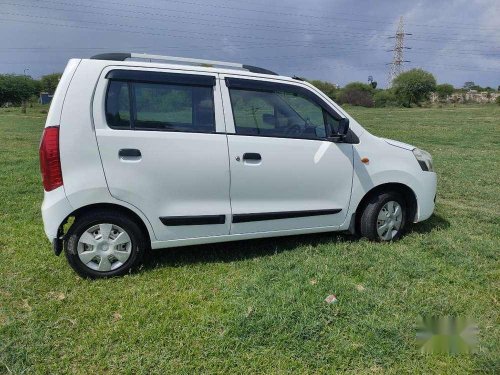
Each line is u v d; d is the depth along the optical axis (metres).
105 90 3.57
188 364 2.71
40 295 3.50
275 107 4.14
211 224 3.98
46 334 2.97
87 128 3.52
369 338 2.96
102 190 3.58
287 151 4.13
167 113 3.75
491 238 5.00
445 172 9.13
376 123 25.14
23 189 6.93
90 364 2.71
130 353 2.80
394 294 3.53
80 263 3.71
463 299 3.49
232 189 3.98
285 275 3.84
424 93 59.94
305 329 3.02
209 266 4.10
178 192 3.81
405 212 4.88
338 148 4.38
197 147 3.80
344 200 4.49
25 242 4.59
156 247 3.90
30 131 18.42
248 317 3.15
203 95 3.86
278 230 4.28
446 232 5.14
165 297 3.49
